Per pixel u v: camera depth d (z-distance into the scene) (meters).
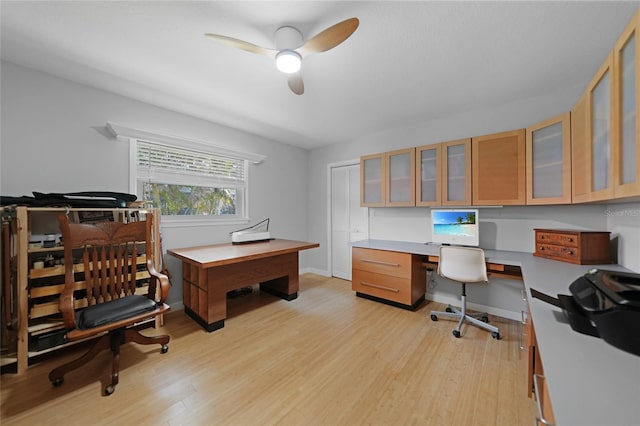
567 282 1.34
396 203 2.88
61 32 1.51
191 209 2.93
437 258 2.38
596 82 1.25
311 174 4.32
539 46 1.59
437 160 2.58
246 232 3.10
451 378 1.58
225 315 2.31
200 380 1.56
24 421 1.25
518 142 2.13
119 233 1.81
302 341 2.03
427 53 1.68
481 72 1.91
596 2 1.24
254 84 2.13
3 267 1.67
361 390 1.48
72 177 2.08
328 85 2.12
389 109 2.62
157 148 2.61
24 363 1.63
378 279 2.83
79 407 1.34
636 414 0.46
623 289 0.77
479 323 2.17
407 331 2.19
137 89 2.22
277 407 1.35
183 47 1.65
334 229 4.04
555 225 2.22
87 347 1.93
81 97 2.12
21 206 1.62
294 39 1.47
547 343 0.73
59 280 1.86
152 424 1.24
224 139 3.13
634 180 0.90
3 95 1.80
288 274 2.97
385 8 1.30
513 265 1.95
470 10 1.30
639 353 0.66
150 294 1.90
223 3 1.29
